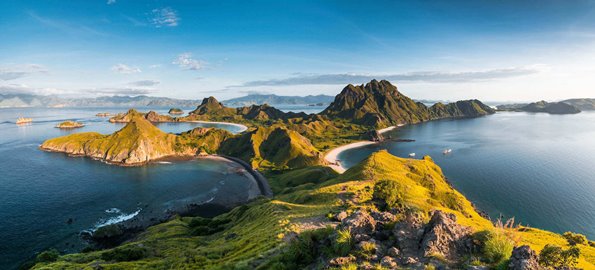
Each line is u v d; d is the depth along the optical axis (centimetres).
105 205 16488
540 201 16450
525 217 14612
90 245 11850
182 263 6222
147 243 9375
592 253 7881
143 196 18275
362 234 3250
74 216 14738
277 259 4175
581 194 17175
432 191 14650
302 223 7212
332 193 11431
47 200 16788
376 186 9375
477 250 2827
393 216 3725
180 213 16025
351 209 7750
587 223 13775
